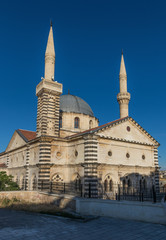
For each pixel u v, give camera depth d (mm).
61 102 54719
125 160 39562
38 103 43188
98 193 34031
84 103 57125
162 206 17781
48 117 40250
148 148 45094
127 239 13602
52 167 37844
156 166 45250
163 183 78000
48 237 13914
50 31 45250
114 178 37000
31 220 19156
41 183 35844
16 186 43062
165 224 17359
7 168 57281
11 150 55812
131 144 41438
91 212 22281
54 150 38781
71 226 16984
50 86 41188
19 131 52281
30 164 42688
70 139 39156
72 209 23875
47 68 42906
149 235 14500
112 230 15805
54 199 28109
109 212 21047
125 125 41156
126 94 50375
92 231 15516
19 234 14484
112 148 37875
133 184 39812
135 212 19312
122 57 54188
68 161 39625
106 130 37406
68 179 38781
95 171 33781
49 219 19625
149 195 36656
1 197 30312
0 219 19641
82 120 52812
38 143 40062
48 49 43594
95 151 34531
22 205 27438
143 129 43844
